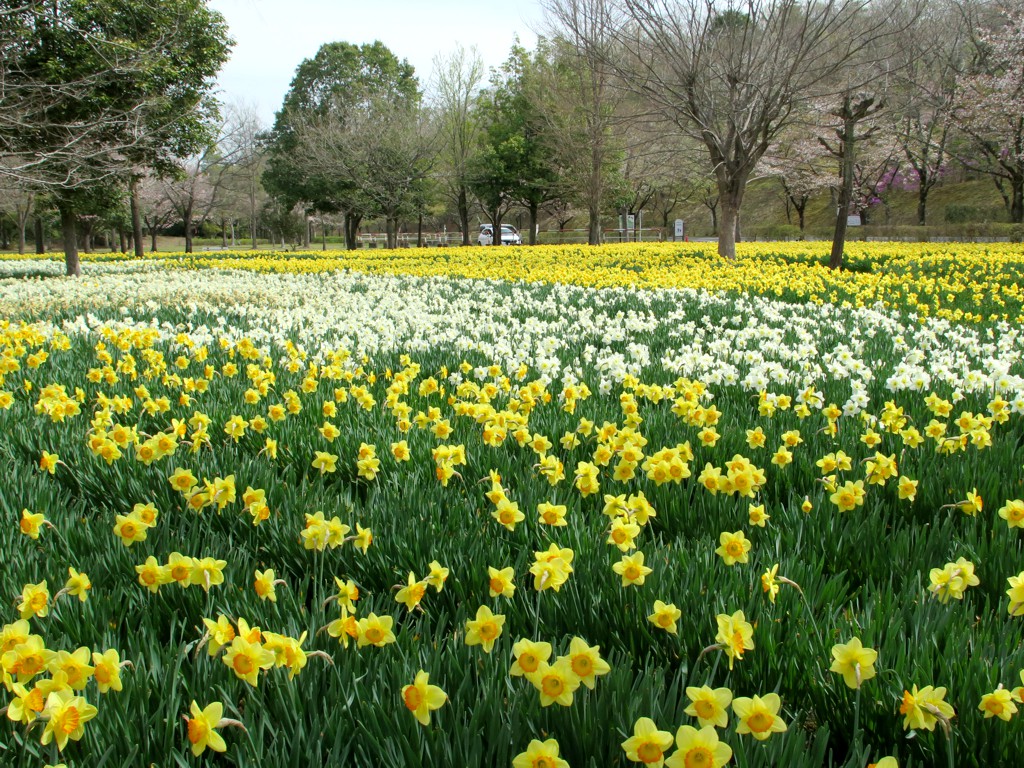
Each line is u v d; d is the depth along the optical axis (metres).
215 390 5.48
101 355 6.24
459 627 2.21
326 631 2.14
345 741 1.75
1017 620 2.33
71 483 3.80
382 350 7.25
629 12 21.66
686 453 3.48
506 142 43.12
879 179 46.75
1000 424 4.68
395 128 42.47
